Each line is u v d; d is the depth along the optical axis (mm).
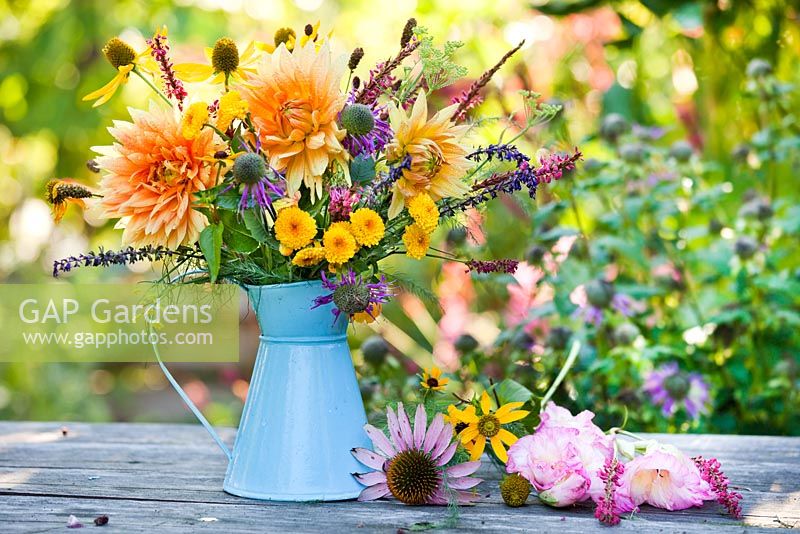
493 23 3713
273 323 1363
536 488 1344
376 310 1392
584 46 3584
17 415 4105
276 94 1246
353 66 1386
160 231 1270
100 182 1285
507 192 1409
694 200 2629
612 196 2658
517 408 1478
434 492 1326
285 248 1254
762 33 3398
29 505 1365
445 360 2879
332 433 1360
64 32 4211
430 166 1298
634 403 2283
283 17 4363
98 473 1583
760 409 2492
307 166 1263
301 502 1343
